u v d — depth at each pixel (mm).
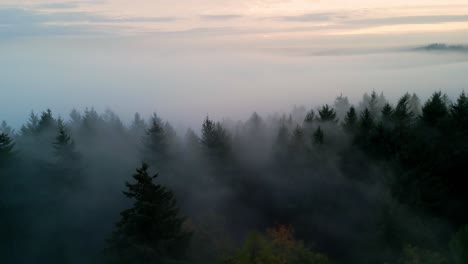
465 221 25016
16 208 30672
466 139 30984
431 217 24922
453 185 27422
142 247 20047
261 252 18672
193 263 23453
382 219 24859
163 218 21359
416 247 21156
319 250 31344
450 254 20422
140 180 20984
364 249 28906
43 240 30531
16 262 28719
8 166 32188
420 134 35812
